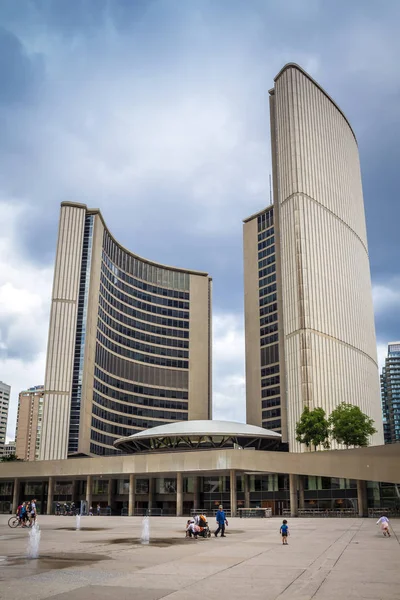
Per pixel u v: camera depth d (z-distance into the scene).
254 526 45.69
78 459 81.75
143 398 144.38
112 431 132.25
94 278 124.69
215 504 77.69
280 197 119.06
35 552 24.33
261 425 130.12
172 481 81.88
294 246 111.62
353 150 143.00
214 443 96.81
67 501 87.94
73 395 114.75
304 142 119.75
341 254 123.06
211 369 164.62
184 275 163.62
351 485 69.00
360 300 128.25
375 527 42.34
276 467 69.38
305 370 103.00
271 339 133.88
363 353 123.25
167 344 153.75
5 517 66.50
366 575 17.12
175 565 19.84
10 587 15.01
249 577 16.91
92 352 121.19
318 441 81.94
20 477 85.94
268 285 138.50
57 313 117.25
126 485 86.06
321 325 108.75
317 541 30.30
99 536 34.59
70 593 14.07
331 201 123.56
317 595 13.81
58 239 122.19
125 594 13.98
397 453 62.66
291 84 122.50
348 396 111.06
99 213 129.25
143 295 152.88
